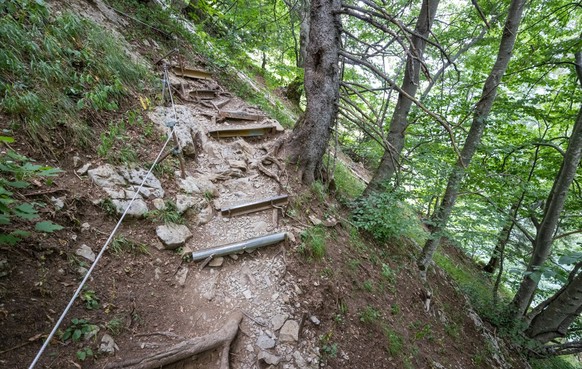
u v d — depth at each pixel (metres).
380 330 3.48
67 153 2.89
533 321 6.45
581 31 6.38
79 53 3.66
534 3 6.15
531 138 6.49
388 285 4.42
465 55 8.37
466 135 5.71
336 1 4.18
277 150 4.84
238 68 8.20
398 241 5.86
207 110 5.39
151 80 4.80
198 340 2.28
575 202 6.41
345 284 3.63
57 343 1.87
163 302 2.50
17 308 1.84
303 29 9.79
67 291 2.11
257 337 2.56
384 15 3.35
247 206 3.76
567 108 6.64
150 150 3.71
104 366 1.90
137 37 5.68
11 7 3.16
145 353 2.09
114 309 2.23
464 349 4.78
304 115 4.73
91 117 3.37
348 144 10.52
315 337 2.83
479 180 5.89
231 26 9.01
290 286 3.09
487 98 4.88
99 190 2.84
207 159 4.38
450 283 6.62
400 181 5.24
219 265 3.00
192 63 6.51
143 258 2.69
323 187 4.98
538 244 5.96
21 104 2.68
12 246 2.04
